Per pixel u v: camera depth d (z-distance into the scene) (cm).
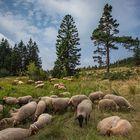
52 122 1237
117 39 4728
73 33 5544
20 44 8738
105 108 1405
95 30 5028
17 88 2362
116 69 7906
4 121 1268
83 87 2231
